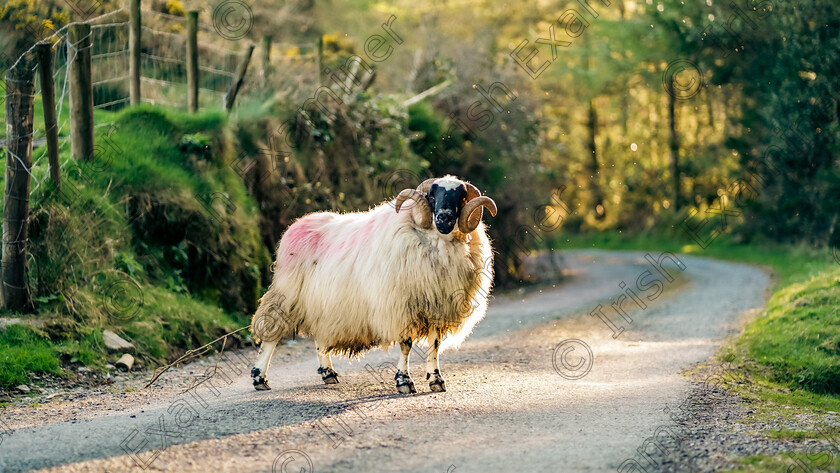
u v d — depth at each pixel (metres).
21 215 9.94
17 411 7.68
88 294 10.68
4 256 9.94
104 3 17.73
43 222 10.66
